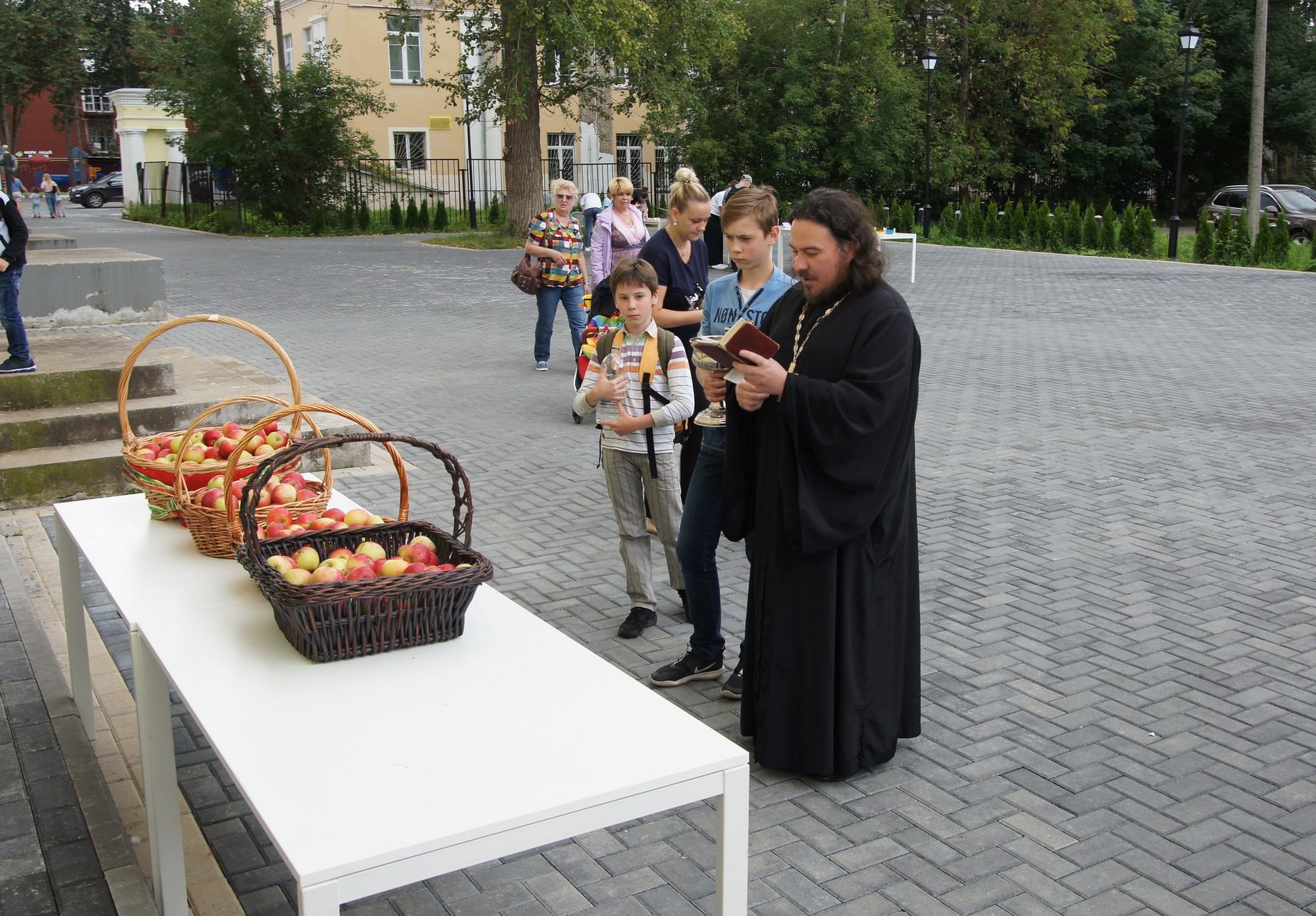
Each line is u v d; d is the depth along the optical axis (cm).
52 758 366
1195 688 441
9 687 419
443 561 297
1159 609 522
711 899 311
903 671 378
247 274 1984
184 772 377
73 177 5503
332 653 260
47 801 339
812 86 3391
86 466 680
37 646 455
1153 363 1172
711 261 989
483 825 195
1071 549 604
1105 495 704
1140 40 4050
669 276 543
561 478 738
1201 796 363
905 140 3453
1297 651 476
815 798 363
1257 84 2716
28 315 1180
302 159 3109
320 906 183
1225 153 4438
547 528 638
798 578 358
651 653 474
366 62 3716
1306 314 1540
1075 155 4125
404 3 2759
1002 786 369
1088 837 340
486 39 2602
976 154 3819
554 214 1073
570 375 1089
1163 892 313
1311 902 309
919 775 377
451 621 272
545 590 545
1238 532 632
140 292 1252
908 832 343
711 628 443
